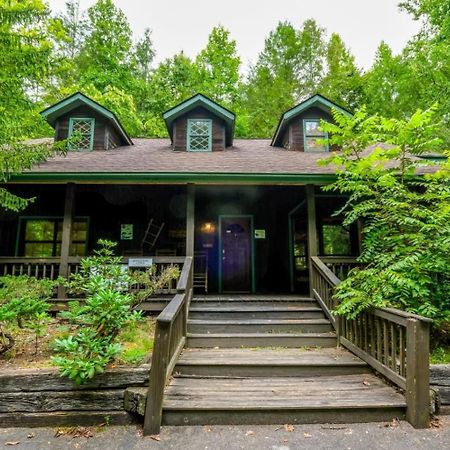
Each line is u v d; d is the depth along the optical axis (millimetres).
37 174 6496
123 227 8594
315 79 20281
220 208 9125
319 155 8719
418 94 13828
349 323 4824
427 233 4621
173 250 8570
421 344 3250
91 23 18969
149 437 3000
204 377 4043
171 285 6660
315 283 6379
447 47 11031
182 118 9383
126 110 15766
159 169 6852
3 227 8312
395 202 4797
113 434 3062
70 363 3148
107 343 3473
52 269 6668
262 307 6004
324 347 5020
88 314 3713
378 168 5301
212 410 3203
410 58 14031
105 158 7977
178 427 3150
